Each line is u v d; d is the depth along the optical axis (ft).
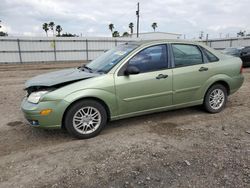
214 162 10.64
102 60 15.94
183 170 10.06
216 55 17.35
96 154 11.60
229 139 13.05
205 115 17.17
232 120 16.06
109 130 14.71
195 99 16.57
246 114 17.26
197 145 12.36
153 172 9.93
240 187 8.86
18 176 9.89
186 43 16.24
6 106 20.81
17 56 92.02
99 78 13.46
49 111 12.55
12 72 51.98
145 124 15.57
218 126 15.01
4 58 89.92
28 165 10.76
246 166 10.26
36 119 12.70
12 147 12.68
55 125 12.86
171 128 14.80
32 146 12.76
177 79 15.44
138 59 14.48
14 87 30.42
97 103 13.53
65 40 99.71
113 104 13.84
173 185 9.05
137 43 15.55
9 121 16.81
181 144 12.51
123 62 14.12
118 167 10.36
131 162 10.75
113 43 109.50
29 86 13.56
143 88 14.40
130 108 14.40
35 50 94.84
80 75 13.97
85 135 13.48
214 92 17.34
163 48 15.33
